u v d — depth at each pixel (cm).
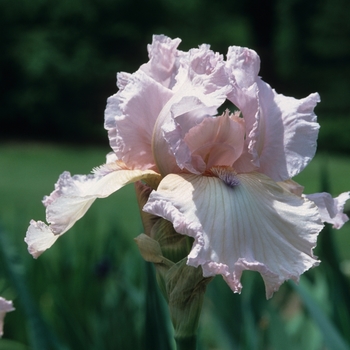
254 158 62
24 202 260
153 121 64
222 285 91
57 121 444
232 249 58
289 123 64
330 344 78
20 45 434
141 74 64
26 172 332
